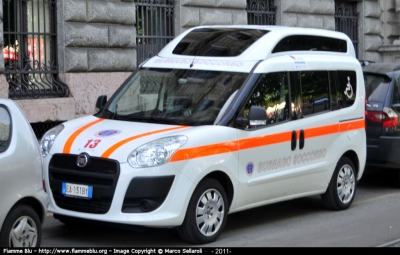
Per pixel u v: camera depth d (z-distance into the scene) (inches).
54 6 488.7
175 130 273.7
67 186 267.3
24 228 230.2
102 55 507.8
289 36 323.3
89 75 500.7
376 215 341.4
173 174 258.4
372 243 281.4
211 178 274.1
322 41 346.9
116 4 515.2
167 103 299.1
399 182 426.9
